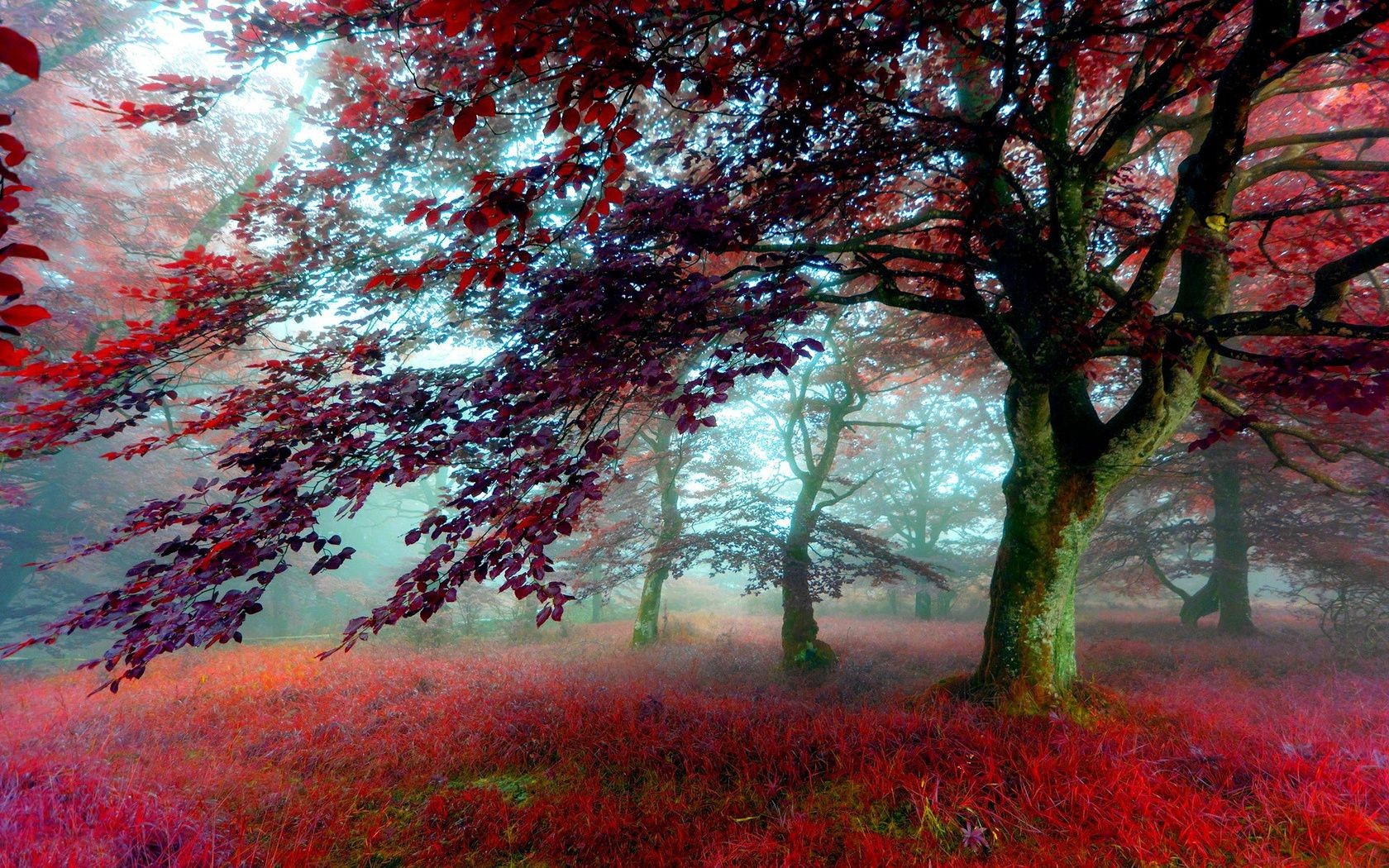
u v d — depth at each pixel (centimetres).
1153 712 614
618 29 225
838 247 517
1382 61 334
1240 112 345
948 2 346
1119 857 398
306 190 640
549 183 341
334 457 373
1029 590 634
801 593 1134
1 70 1148
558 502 324
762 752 567
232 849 477
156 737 723
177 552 354
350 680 1045
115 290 1070
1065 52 368
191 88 488
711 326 400
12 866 420
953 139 447
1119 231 707
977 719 590
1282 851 390
